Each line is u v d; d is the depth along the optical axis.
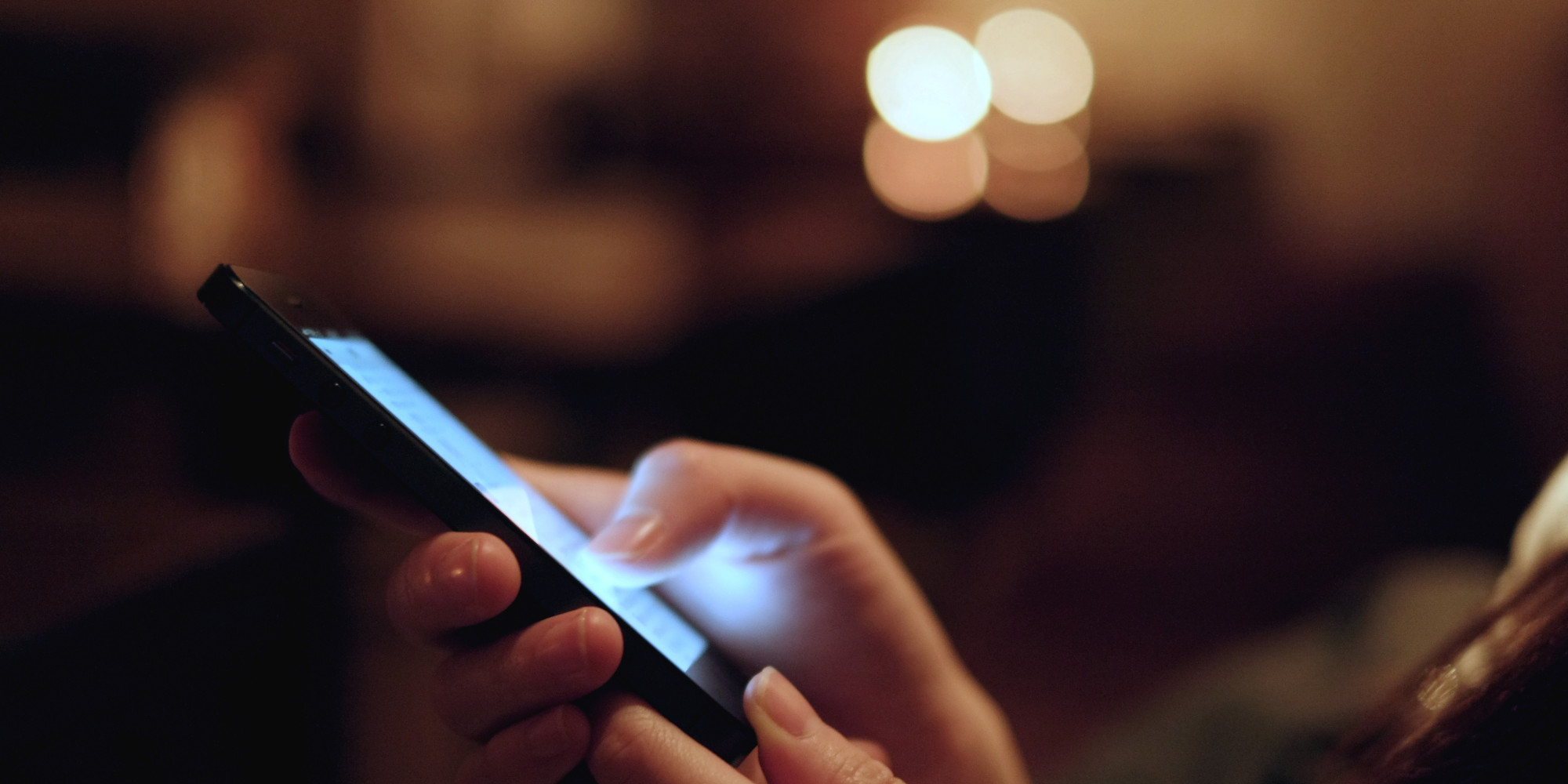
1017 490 1.20
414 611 0.41
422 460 0.41
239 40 1.92
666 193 2.54
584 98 2.45
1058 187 2.32
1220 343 2.36
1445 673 0.40
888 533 1.07
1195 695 0.65
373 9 2.05
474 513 0.41
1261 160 2.66
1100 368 2.12
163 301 1.05
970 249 1.04
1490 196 2.30
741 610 0.51
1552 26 2.25
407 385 0.45
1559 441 1.88
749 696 0.43
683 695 0.42
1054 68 2.55
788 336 1.05
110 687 0.43
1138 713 1.25
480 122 2.27
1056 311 1.09
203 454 0.77
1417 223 2.54
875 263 1.03
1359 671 0.59
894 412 1.05
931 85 2.38
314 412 0.43
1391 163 2.56
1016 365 1.08
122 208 1.36
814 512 0.50
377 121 2.08
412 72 2.13
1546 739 0.37
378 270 1.35
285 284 0.43
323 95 2.03
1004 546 1.25
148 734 0.44
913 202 2.36
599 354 1.29
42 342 0.97
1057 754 1.19
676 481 0.47
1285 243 2.60
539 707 0.42
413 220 1.51
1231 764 0.57
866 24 2.61
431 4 2.12
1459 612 0.60
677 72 2.62
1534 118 2.12
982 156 2.41
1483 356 2.11
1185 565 1.66
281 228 1.31
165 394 0.84
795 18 2.61
